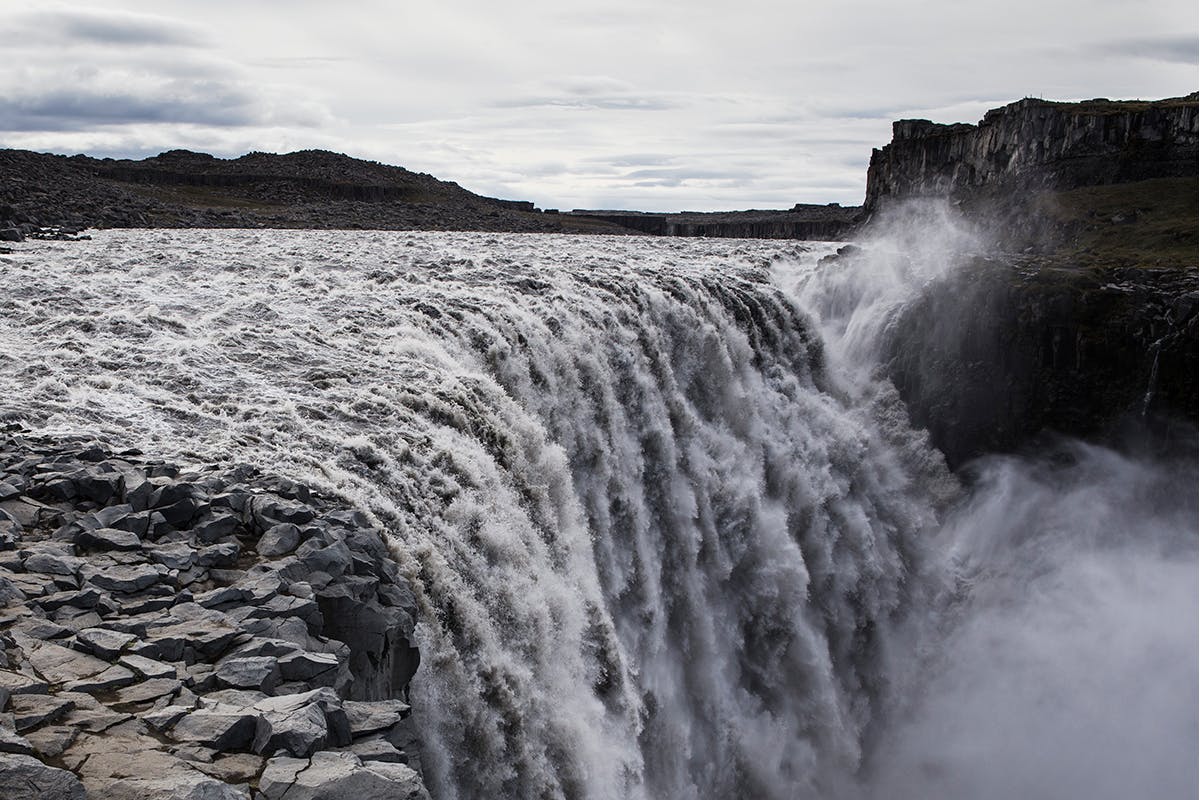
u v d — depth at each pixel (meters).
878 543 47.59
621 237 75.88
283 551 14.09
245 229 70.56
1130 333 49.47
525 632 19.03
